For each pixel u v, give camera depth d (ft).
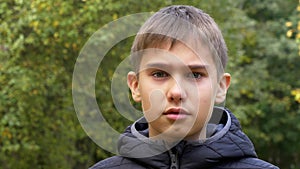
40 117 26.50
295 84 41.50
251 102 38.37
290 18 39.45
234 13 29.55
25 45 25.90
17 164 27.04
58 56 26.20
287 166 45.50
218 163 5.84
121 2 24.68
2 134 24.07
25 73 24.93
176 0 24.31
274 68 41.50
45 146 27.37
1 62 24.53
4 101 24.14
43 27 24.39
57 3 24.06
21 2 23.52
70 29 24.82
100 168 6.24
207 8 25.14
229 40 26.73
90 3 23.88
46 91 25.96
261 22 41.60
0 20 24.75
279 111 40.40
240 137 5.98
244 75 34.47
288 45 38.17
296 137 42.24
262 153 44.65
